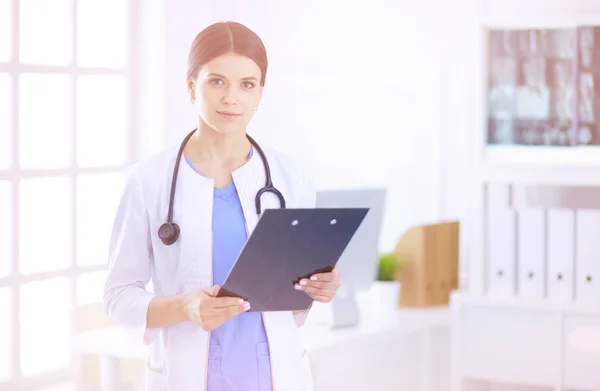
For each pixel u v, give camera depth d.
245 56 2.02
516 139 3.70
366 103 4.35
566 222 3.62
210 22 4.36
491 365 3.70
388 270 3.82
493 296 3.70
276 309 2.04
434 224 3.91
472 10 4.13
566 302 3.61
